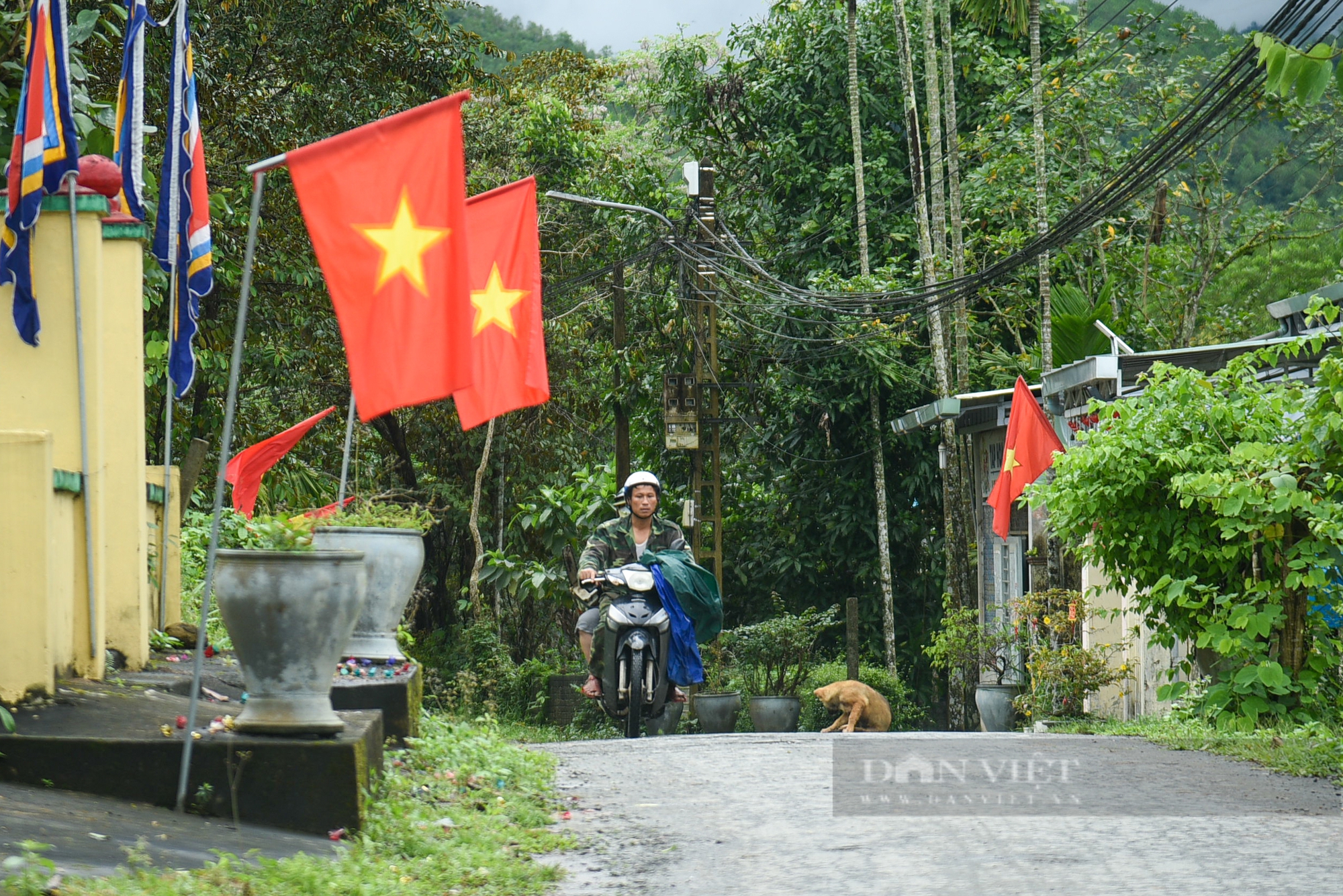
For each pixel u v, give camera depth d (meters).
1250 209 69.44
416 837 15.12
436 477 72.88
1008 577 53.56
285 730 15.02
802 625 54.97
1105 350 51.72
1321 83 15.52
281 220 51.75
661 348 66.00
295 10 53.75
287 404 60.81
